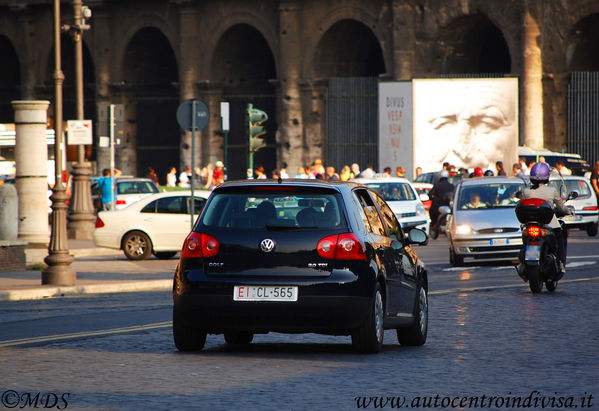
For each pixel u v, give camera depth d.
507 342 40.81
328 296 36.66
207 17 190.25
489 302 55.50
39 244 86.38
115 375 33.06
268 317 36.91
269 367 34.72
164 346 39.94
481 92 144.88
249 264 37.16
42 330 45.06
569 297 57.75
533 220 60.47
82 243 107.69
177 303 37.53
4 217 78.06
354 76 182.50
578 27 155.75
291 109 181.25
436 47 168.00
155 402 28.72
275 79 184.50
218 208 38.16
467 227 82.25
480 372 33.84
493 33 180.75
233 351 38.75
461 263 83.62
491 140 144.88
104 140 107.38
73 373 33.50
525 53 158.00
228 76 192.25
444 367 34.81
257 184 38.19
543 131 158.38
